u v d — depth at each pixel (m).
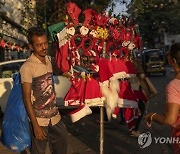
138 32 4.86
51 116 4.18
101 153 4.73
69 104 4.50
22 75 4.00
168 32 48.78
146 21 46.62
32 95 4.09
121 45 4.76
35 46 4.07
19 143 4.06
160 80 23.34
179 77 3.26
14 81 4.19
